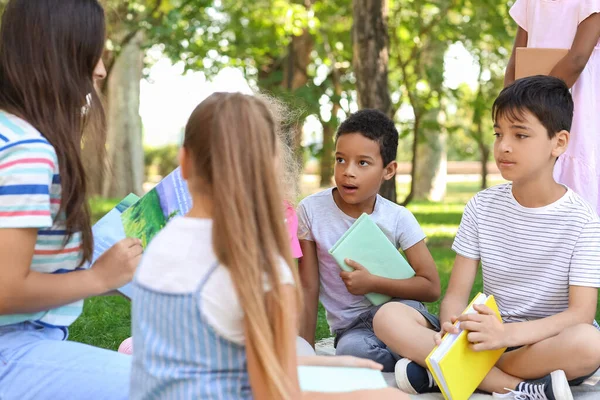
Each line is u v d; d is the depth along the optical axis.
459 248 3.29
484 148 16.09
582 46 3.67
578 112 3.84
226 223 1.72
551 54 3.72
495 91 12.26
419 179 19.22
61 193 2.08
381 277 3.34
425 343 2.95
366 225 3.39
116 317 4.28
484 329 2.76
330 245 3.50
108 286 2.09
